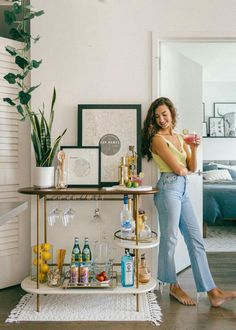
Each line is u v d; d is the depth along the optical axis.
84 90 2.63
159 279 2.43
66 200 2.58
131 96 2.63
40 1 2.63
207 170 5.87
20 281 2.69
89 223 2.63
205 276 2.34
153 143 2.41
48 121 2.63
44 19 2.62
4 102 2.59
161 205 2.36
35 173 2.31
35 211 2.63
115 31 2.63
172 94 2.90
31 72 2.62
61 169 2.38
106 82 2.63
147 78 2.63
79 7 2.63
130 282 2.21
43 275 2.32
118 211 2.63
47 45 2.63
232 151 6.32
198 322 2.08
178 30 2.62
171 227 2.34
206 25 2.63
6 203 1.42
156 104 2.45
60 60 2.63
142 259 2.36
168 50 2.83
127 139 2.59
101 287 2.17
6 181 2.61
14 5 2.30
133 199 2.46
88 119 2.59
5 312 2.21
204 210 4.42
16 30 2.34
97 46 2.63
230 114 6.28
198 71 3.24
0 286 2.59
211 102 6.38
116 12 2.63
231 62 5.12
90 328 2.01
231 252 3.69
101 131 2.60
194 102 3.19
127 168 2.44
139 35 2.62
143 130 2.57
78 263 2.25
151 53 2.62
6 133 2.61
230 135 6.24
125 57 2.62
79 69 2.63
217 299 2.29
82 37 2.63
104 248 2.48
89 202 2.63
